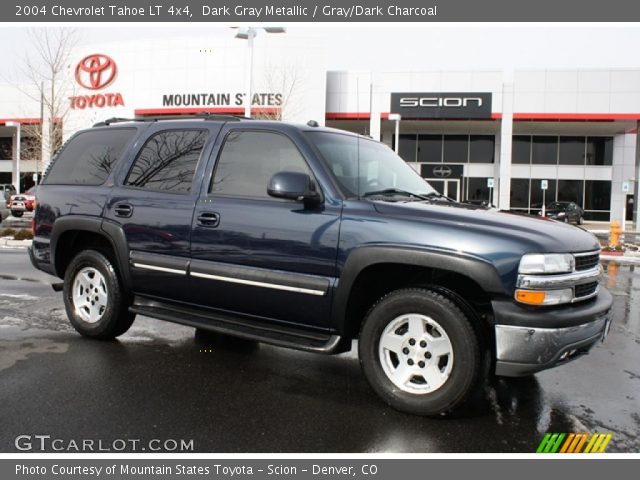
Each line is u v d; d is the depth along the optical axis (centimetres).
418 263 351
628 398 399
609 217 3381
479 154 3406
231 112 3062
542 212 3120
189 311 459
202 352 492
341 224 379
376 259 362
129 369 440
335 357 489
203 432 331
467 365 338
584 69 2859
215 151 451
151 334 549
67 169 545
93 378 418
